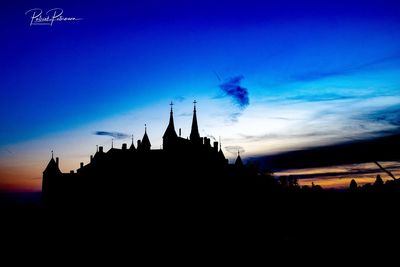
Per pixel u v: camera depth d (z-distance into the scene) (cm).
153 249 3891
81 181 8644
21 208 8306
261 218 6956
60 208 8200
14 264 3328
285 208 8744
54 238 4619
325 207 8212
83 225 5809
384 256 3141
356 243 3722
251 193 8631
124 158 8488
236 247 3969
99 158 8844
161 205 7031
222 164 8538
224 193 7831
